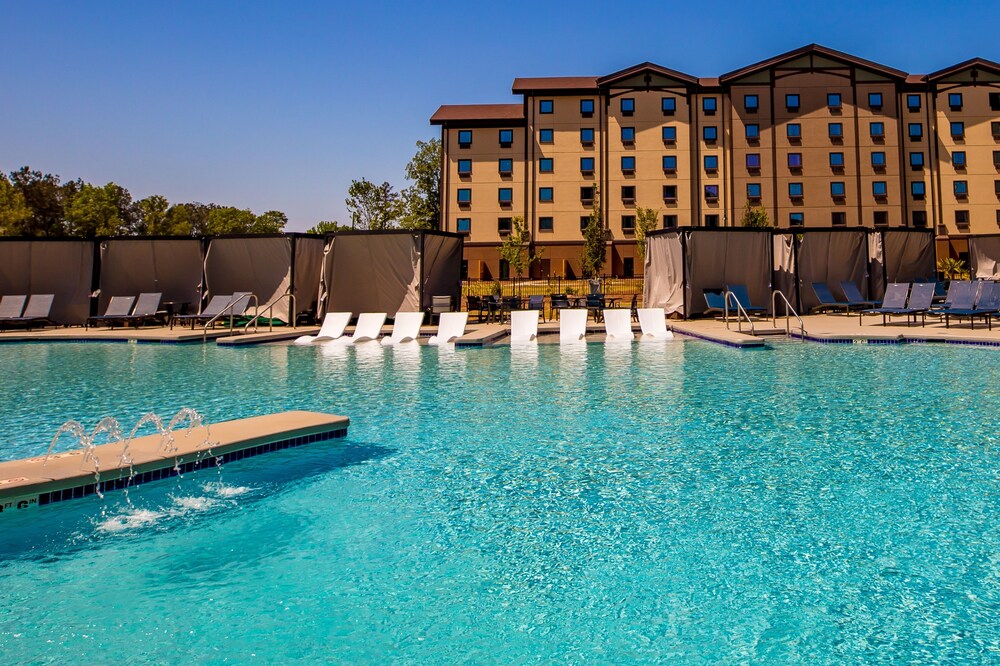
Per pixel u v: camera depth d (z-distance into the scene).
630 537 3.32
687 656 2.25
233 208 90.25
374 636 2.41
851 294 19.67
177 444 4.65
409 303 18.95
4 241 19.47
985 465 4.42
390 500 3.96
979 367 9.25
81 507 3.84
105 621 2.53
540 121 42.94
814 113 41.38
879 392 7.39
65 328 18.72
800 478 4.23
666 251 19.88
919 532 3.30
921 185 41.84
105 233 63.00
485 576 2.91
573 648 2.31
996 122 41.69
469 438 5.52
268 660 2.25
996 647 2.27
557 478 4.36
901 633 2.37
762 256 19.56
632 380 8.73
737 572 2.90
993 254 25.88
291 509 3.81
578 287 34.59
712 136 41.84
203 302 19.33
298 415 5.76
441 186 43.75
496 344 14.38
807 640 2.34
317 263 20.14
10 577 2.93
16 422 6.32
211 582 2.88
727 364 10.23
